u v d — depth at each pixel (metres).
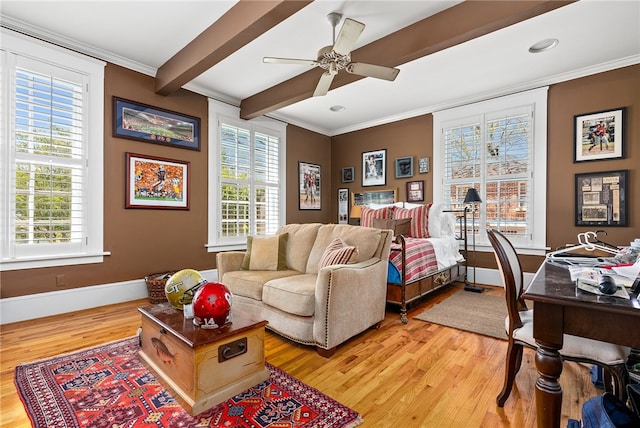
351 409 1.52
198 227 3.90
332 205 5.94
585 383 1.74
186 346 1.51
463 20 2.30
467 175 4.23
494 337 2.40
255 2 2.20
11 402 1.55
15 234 2.61
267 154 4.80
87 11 2.45
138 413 1.46
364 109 4.68
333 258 2.40
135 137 3.33
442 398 1.61
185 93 3.78
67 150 2.88
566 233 3.48
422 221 3.86
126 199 3.26
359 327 2.30
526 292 1.08
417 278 2.96
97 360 1.97
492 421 1.43
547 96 3.61
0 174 2.54
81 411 1.47
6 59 2.55
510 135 3.87
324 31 2.69
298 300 2.14
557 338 1.03
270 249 2.94
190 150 3.82
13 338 2.30
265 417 1.45
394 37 2.70
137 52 3.08
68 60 2.87
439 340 2.35
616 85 3.20
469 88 3.88
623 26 2.56
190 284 1.86
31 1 2.33
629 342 0.92
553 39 2.76
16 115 2.61
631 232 3.11
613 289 1.00
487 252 4.07
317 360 2.03
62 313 2.85
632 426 0.92
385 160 5.15
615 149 3.20
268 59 2.30
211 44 2.63
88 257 3.00
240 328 1.64
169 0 2.33
